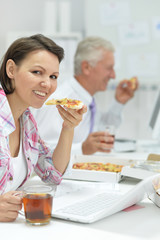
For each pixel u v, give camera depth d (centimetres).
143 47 361
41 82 109
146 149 239
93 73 242
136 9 360
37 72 109
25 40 110
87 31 362
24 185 131
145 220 91
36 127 127
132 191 95
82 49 243
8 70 112
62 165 131
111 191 120
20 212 94
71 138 133
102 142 201
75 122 128
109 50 244
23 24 373
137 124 362
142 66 361
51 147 136
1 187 109
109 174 135
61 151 130
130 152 226
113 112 287
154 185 103
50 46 111
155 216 95
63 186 128
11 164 112
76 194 115
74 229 83
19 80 110
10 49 112
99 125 289
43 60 108
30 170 124
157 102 226
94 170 143
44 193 85
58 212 92
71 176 140
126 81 284
